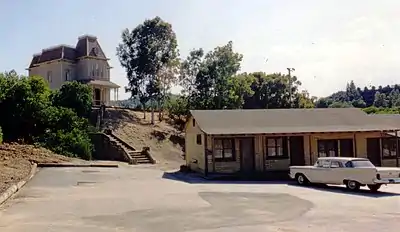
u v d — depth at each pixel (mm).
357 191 18688
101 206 13953
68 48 55125
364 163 19531
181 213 12719
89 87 41875
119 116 46625
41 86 37375
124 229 10484
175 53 49156
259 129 27609
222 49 47688
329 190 19062
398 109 52156
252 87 64188
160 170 29672
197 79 47594
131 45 48938
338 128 28562
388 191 18750
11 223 11109
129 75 48969
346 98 143750
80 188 18703
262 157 28219
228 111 30891
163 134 43844
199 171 28078
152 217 12062
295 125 28875
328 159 20422
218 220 11641
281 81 64562
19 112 34125
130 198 15859
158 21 48469
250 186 20703
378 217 12180
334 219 11844
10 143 31203
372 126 29406
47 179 21453
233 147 27984
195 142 29234
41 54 57094
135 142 40312
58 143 33562
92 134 37750
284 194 17391
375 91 142000
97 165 29828
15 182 18094
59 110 36344
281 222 11391
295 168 22062
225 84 47781
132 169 29406
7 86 34688
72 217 12016
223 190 18734
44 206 13844
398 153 30641
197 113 29797
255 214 12586
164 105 49188
